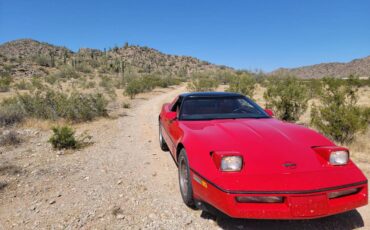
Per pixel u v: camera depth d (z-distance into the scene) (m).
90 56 117.69
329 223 3.18
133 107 15.91
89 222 3.25
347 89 8.92
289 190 2.55
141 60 147.38
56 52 124.06
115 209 3.55
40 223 3.24
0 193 4.06
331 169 2.77
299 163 2.79
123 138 7.77
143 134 8.36
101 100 11.79
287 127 3.70
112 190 4.16
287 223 3.20
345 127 6.68
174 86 43.59
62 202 3.78
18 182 4.46
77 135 8.00
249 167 2.75
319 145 3.13
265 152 2.93
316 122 7.17
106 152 6.30
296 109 9.73
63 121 9.91
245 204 2.58
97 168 5.18
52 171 4.98
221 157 2.73
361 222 3.19
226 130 3.52
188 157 3.32
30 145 6.80
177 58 176.12
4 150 6.34
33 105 10.28
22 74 51.34
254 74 45.88
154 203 3.72
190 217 3.34
